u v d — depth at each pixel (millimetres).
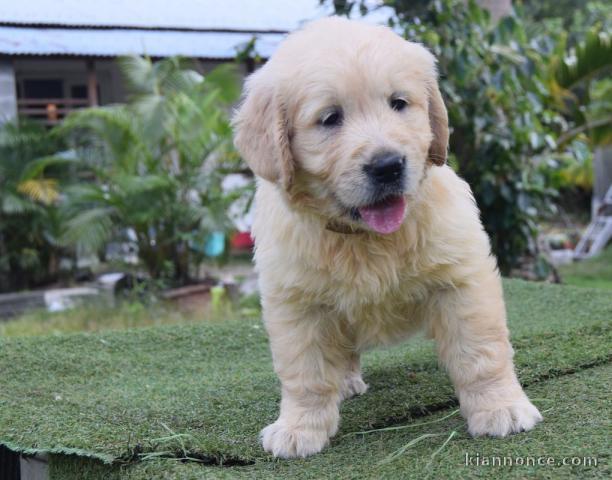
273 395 770
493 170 1693
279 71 634
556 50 1888
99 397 787
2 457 770
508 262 1792
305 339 649
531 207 1756
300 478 587
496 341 631
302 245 630
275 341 657
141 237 2049
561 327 898
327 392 654
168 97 1981
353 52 615
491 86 1579
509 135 1629
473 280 628
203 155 1999
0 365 903
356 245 625
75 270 2439
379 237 622
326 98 611
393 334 667
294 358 649
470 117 1620
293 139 631
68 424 694
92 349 971
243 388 796
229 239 2113
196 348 982
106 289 2252
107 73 3176
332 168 612
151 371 901
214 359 943
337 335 659
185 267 2115
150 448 635
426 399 725
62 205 2088
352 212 613
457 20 1555
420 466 581
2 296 2188
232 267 2703
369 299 633
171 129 1968
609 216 2945
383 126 606
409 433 658
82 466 645
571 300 1065
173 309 1922
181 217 2000
